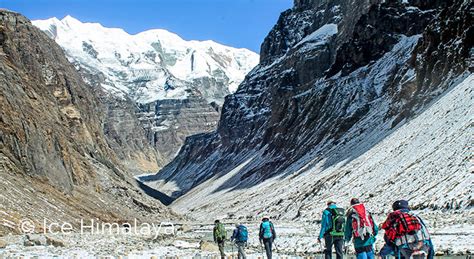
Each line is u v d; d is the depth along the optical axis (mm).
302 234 50156
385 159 88188
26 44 106750
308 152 142500
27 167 61219
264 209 109188
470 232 37094
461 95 86562
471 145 65000
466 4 109500
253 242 44312
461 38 105312
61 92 111750
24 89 76375
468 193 52500
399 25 157250
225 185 184375
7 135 60938
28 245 35719
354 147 113938
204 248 36719
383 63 150500
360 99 142625
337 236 19781
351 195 81875
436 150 73438
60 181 67188
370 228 17125
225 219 107688
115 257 28953
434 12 150500
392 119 112188
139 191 106125
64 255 29578
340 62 173625
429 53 112250
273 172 154125
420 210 57219
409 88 111750
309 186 104062
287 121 177125
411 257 14344
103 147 130375
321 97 162125
